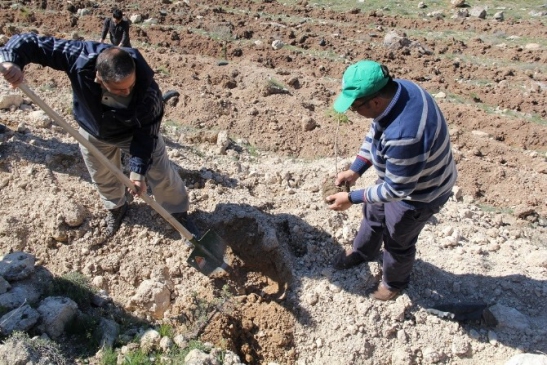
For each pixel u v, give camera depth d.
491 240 5.83
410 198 4.08
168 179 4.79
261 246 5.16
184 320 4.78
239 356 4.81
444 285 5.17
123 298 4.90
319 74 9.26
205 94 7.84
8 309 4.43
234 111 7.52
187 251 5.09
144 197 4.34
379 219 4.64
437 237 5.71
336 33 11.00
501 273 5.32
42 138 5.89
